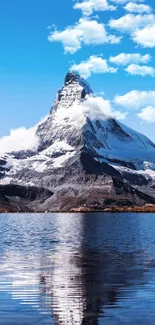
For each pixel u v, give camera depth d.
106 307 36.00
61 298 39.06
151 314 33.94
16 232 154.38
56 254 75.81
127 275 51.31
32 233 147.12
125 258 69.56
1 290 42.47
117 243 102.38
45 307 36.06
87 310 35.19
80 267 58.16
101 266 59.34
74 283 46.16
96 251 81.94
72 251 81.75
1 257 70.44
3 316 33.59
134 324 31.64
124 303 37.19
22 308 35.78
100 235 134.50
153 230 164.25
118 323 31.91
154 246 93.94
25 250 83.44
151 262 63.91
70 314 34.09
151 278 49.00
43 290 42.56
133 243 102.25
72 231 159.00
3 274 51.75
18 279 48.38
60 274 52.16
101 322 32.19
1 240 112.75
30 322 32.25
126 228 180.00
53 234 140.75
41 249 85.75
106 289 42.81
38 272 53.53
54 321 32.44
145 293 40.78
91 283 46.12
